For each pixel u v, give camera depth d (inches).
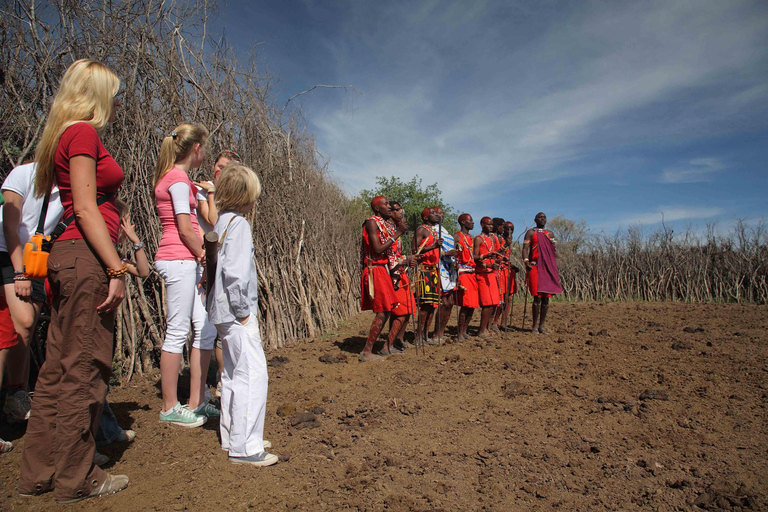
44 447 89.3
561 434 129.3
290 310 248.2
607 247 456.8
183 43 206.4
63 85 91.0
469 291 248.5
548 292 267.9
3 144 148.3
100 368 91.2
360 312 366.9
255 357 108.1
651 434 128.8
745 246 394.3
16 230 99.2
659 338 244.8
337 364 199.0
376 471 106.9
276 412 143.0
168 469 104.3
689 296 405.1
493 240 262.2
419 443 123.0
